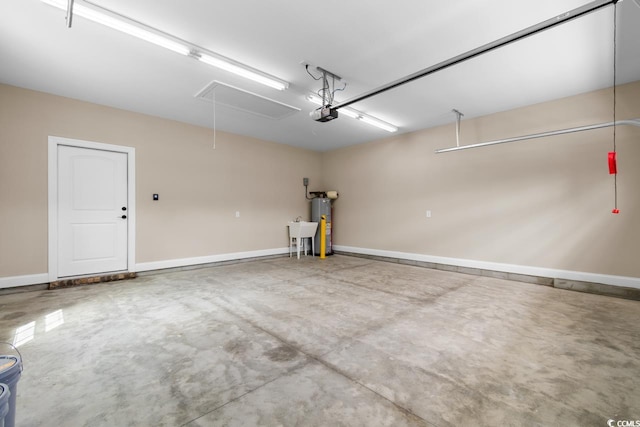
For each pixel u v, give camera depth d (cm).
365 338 252
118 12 251
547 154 439
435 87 396
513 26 273
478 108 473
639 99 371
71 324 281
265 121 539
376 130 597
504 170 481
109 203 465
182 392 175
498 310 323
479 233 509
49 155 412
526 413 157
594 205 401
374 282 452
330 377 192
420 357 219
